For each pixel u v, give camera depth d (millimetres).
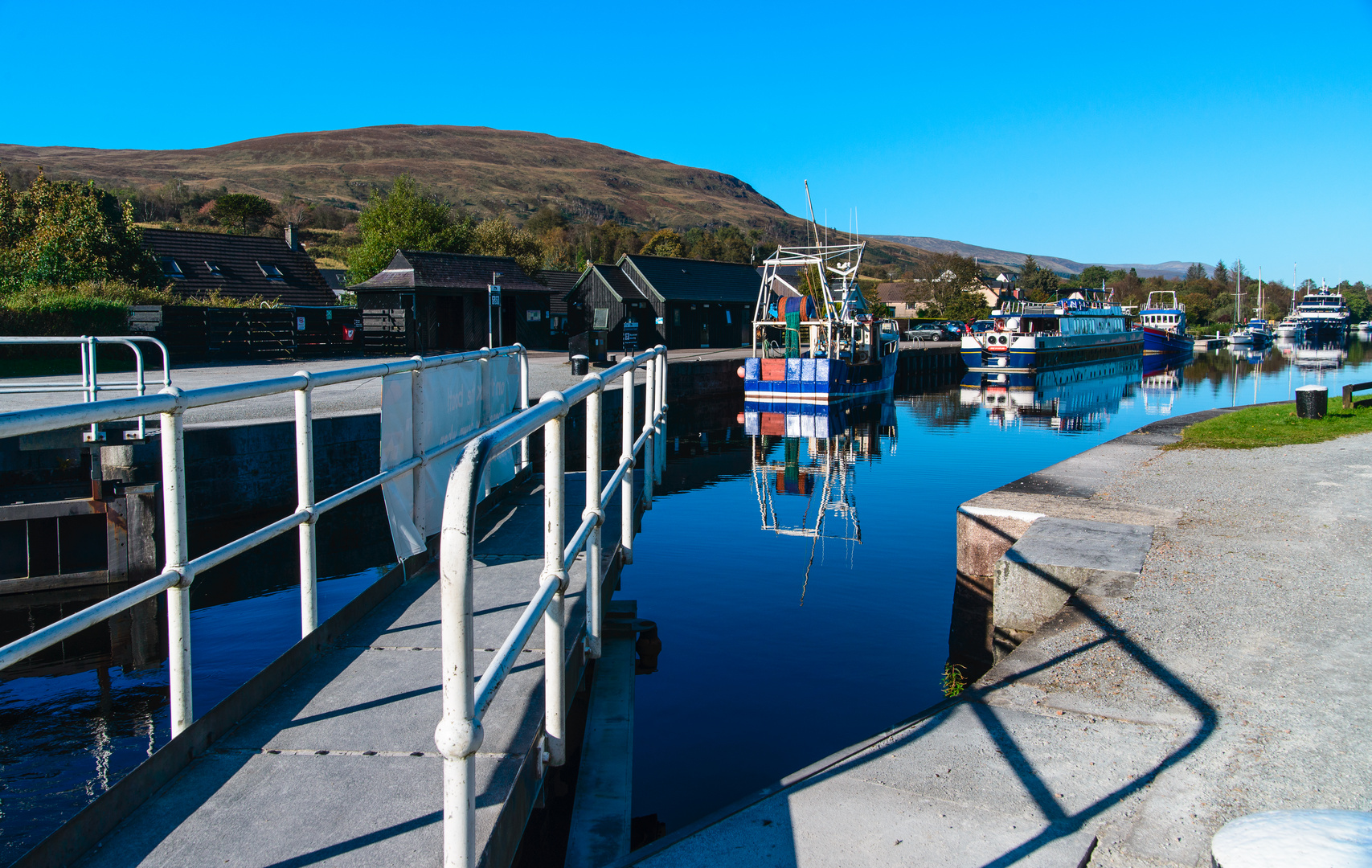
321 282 41969
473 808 1857
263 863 2146
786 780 3234
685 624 7465
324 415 12219
